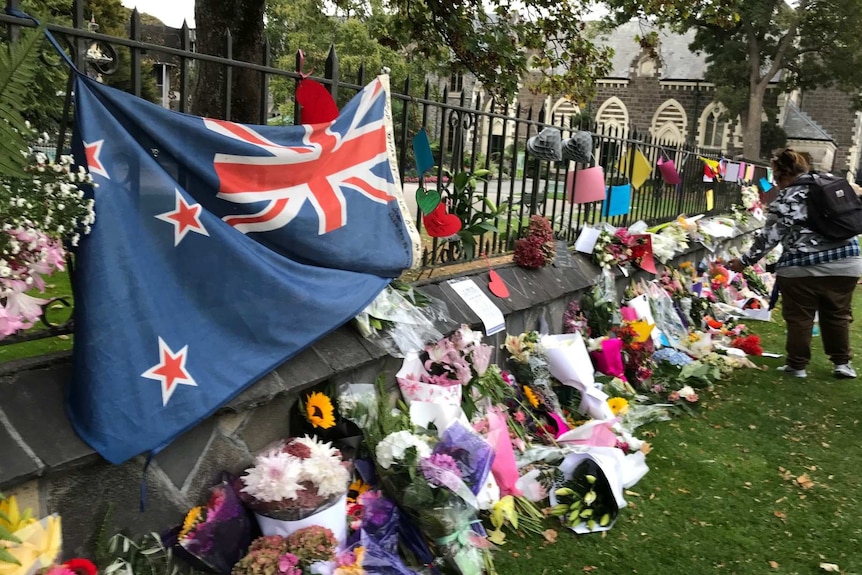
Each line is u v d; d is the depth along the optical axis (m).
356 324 2.86
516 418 3.71
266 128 2.50
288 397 2.55
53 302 2.05
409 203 5.01
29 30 1.89
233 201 2.35
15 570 1.64
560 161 5.08
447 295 3.56
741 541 3.08
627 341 4.73
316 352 2.66
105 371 1.91
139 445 1.97
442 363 3.26
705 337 5.70
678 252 6.75
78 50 2.02
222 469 2.31
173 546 2.13
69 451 1.85
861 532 3.19
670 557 2.94
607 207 5.95
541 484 3.30
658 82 40.12
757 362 5.82
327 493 2.27
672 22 7.62
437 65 8.17
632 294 5.63
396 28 7.13
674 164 7.05
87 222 1.87
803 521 3.27
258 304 2.32
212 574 2.17
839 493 3.55
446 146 4.09
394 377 3.11
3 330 1.80
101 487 1.98
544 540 3.02
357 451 2.78
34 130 1.78
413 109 4.83
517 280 4.32
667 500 3.41
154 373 2.02
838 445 4.16
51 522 1.76
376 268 2.89
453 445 2.79
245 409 2.28
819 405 4.80
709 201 9.05
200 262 2.19
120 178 2.00
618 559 2.90
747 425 4.41
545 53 7.79
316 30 21.50
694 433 4.25
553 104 31.75
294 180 2.59
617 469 3.24
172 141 2.21
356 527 2.47
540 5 7.48
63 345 3.87
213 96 5.05
